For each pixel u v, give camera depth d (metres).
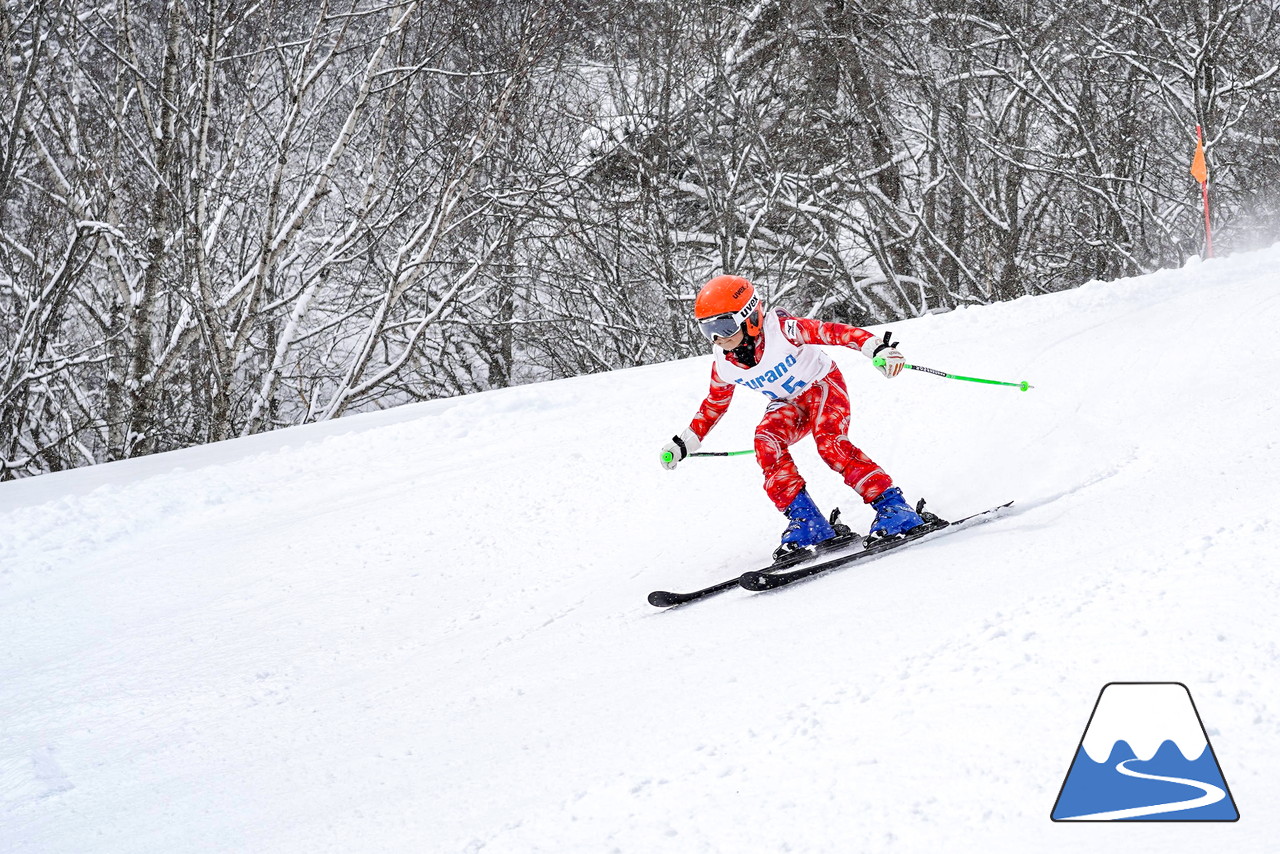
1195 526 9.35
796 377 13.49
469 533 18.22
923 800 5.84
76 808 10.19
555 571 15.59
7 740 12.52
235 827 8.76
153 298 46.47
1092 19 66.12
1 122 44.50
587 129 65.12
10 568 20.66
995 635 7.77
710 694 8.59
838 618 9.88
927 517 12.98
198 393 58.78
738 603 11.88
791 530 13.17
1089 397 17.88
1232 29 61.94
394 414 33.41
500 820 7.18
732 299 12.98
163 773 10.73
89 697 13.61
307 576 17.58
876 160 67.12
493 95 53.72
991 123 66.50
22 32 50.03
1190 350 19.20
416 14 53.38
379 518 20.14
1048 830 5.33
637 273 64.81
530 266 62.47
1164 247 70.62
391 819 7.90
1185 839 5.05
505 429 26.48
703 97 61.81
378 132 59.84
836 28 63.56
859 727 6.91
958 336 26.70
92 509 23.69
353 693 12.12
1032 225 69.88
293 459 26.70
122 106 47.66
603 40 64.06
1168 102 65.44
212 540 20.75
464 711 10.41
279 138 56.97
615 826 6.52
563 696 9.91
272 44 51.41
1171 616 7.21
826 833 5.79
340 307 64.62
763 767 6.73
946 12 64.38
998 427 17.34
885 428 18.81
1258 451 12.03
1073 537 10.50
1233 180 69.06
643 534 16.39
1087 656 6.98
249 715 12.09
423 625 14.36
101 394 60.53
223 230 59.53
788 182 64.06
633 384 29.89
